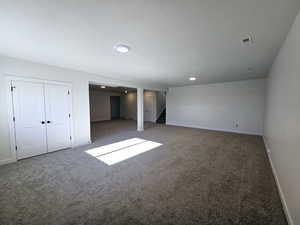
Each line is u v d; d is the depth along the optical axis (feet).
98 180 7.17
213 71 12.99
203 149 12.03
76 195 5.98
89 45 7.27
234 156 10.42
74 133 12.66
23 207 5.25
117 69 12.28
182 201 5.62
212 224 4.54
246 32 5.89
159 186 6.65
